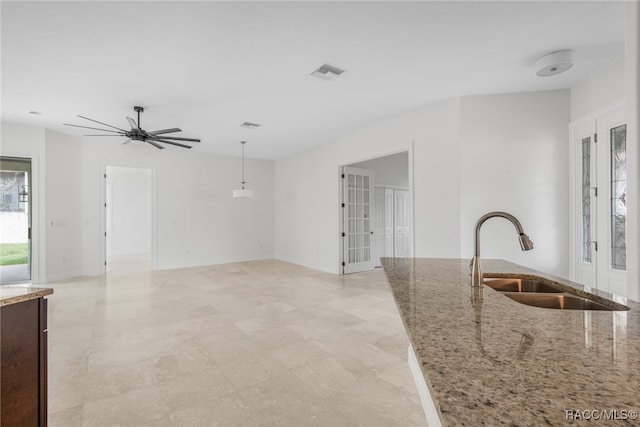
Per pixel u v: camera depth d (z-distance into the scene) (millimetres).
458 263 2291
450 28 2520
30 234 5219
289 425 1822
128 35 2578
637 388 619
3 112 4453
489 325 1003
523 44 2758
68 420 1852
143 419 1869
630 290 1798
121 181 9547
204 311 3861
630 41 1772
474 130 3896
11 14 2289
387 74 3330
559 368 708
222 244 7570
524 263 3736
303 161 7215
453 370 703
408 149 4582
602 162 3205
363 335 3127
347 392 2152
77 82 3459
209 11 2279
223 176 7594
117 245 9453
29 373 1541
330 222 6336
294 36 2619
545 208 3691
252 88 3664
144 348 2818
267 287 5102
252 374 2381
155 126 5176
